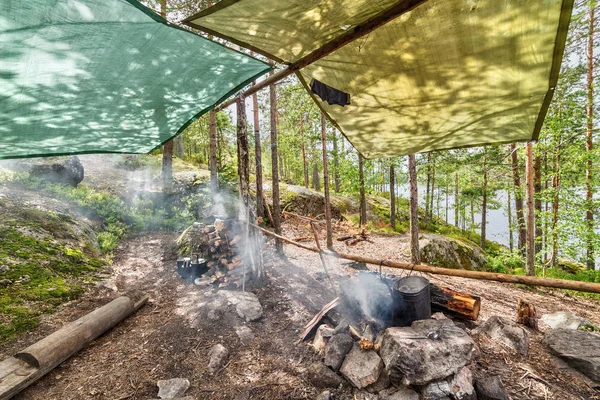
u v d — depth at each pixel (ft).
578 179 30.94
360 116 8.66
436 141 9.06
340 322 11.57
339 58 6.61
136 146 7.16
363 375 9.09
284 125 52.39
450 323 9.90
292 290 17.06
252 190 40.14
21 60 3.79
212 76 5.65
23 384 8.89
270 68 6.05
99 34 3.96
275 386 9.57
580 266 42.39
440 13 4.93
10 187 23.68
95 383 9.62
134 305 14.32
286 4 4.42
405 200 78.54
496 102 6.56
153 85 5.30
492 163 38.29
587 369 9.38
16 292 13.76
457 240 35.01
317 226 36.73
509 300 19.19
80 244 20.62
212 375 10.16
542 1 4.19
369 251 30.04
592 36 30.19
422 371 8.28
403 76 6.68
